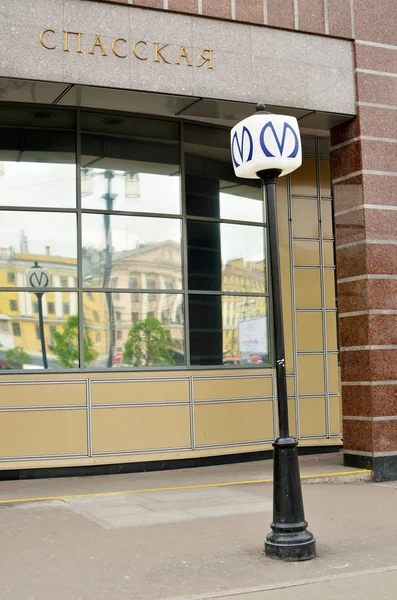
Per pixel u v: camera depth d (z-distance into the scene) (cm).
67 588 594
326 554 692
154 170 1238
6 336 1122
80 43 1023
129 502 931
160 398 1194
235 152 715
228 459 1259
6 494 988
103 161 1199
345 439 1185
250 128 694
